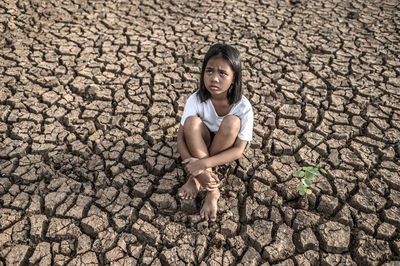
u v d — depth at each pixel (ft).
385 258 6.47
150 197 7.49
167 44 12.66
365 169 8.21
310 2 15.99
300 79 11.14
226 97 7.10
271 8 15.42
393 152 8.59
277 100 10.34
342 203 7.47
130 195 7.59
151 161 8.24
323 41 13.03
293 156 8.58
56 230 6.80
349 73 11.46
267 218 7.17
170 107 9.92
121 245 6.63
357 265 6.40
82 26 13.52
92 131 9.09
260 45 12.75
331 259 6.47
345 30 13.78
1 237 6.63
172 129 9.12
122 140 8.84
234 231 6.93
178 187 7.75
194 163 6.75
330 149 8.71
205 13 14.90
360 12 15.16
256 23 14.21
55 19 13.74
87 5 14.94
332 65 11.73
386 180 7.89
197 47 12.56
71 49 12.11
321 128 9.34
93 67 11.34
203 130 7.19
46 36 12.71
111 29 13.48
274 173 8.11
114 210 7.21
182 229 6.93
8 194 7.41
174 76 11.14
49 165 8.10
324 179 7.91
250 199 7.52
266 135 9.18
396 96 10.40
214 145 7.09
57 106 9.75
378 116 9.69
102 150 8.52
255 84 10.86
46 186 7.63
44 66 11.20
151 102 10.18
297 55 12.25
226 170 8.09
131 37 12.98
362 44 12.87
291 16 14.83
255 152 8.59
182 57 12.07
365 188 7.70
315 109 9.90
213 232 6.91
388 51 12.48
